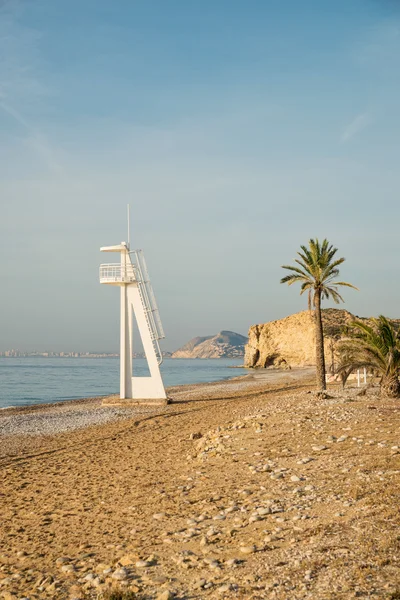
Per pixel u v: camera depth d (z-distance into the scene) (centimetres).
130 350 4362
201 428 2509
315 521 927
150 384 4328
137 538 991
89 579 812
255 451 1608
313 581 686
